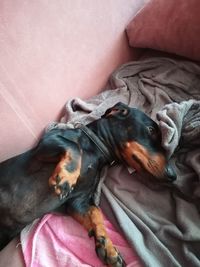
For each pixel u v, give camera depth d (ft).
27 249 1.06
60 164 1.07
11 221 1.13
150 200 1.15
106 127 1.26
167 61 1.59
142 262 0.99
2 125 1.21
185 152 1.24
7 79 1.19
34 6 1.21
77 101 1.43
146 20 1.56
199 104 1.29
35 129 1.34
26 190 1.13
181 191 1.13
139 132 1.22
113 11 1.53
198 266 0.97
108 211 1.14
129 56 1.70
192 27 1.45
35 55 1.26
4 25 1.14
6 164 1.17
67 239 1.09
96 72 1.55
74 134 1.22
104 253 1.03
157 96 1.46
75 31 1.39
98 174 1.24
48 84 1.34
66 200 1.18
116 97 1.48
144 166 1.17
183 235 1.02
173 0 1.51
